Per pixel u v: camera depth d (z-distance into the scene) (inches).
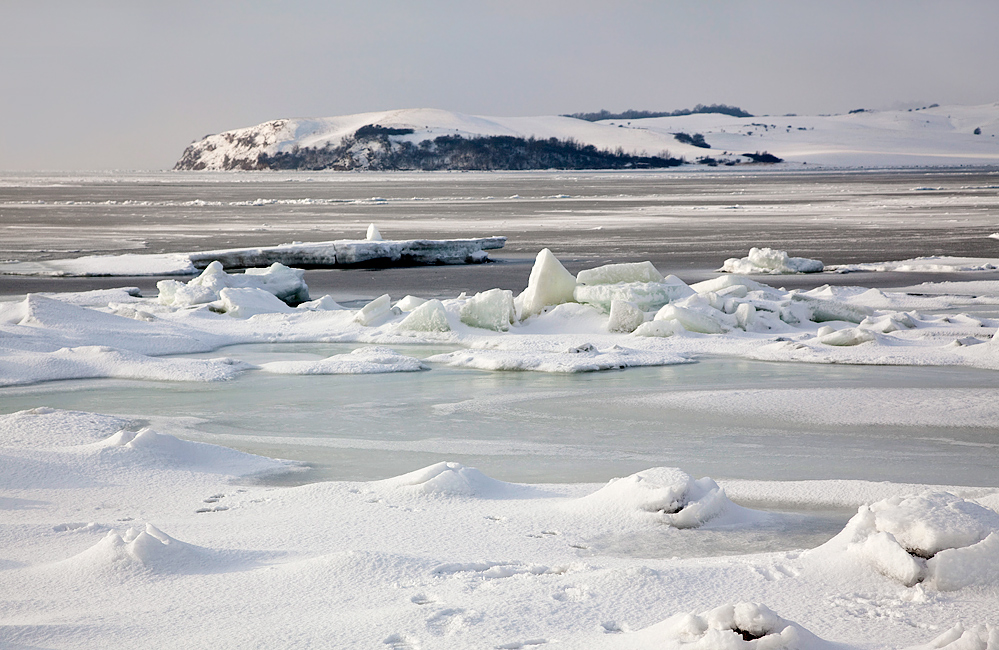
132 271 1279.5
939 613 173.9
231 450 362.0
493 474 339.6
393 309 818.8
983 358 609.3
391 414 460.8
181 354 671.8
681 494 260.2
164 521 260.5
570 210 3068.4
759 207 3093.0
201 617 175.6
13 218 2652.6
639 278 834.2
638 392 516.1
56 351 621.9
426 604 180.2
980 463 354.6
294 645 159.6
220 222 2522.1
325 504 275.3
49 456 325.4
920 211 2755.9
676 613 173.2
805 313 808.3
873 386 525.7
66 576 203.2
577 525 251.3
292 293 1006.4
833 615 174.1
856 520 211.0
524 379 565.9
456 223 2456.9
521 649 155.6
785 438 402.0
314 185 6776.6
